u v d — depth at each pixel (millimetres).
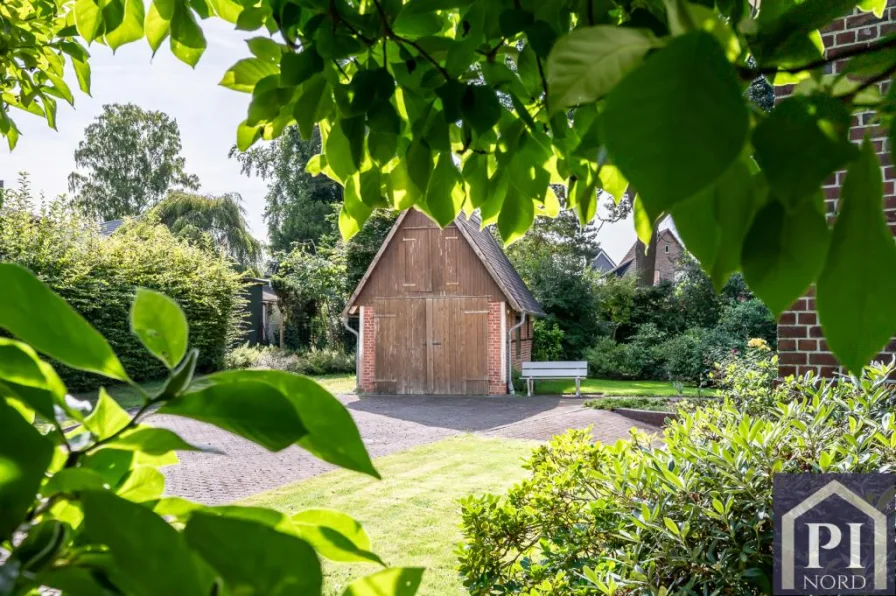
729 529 1875
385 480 6938
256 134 1514
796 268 454
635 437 2721
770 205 462
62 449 451
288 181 33031
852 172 433
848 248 431
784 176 412
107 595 355
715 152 344
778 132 422
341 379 19250
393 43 1392
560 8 1038
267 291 32000
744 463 2025
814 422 2223
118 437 421
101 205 38875
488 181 1570
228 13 1575
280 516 473
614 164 352
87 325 394
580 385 17359
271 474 7465
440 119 1285
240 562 341
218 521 349
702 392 14375
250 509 467
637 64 405
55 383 449
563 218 25578
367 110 1203
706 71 354
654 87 353
